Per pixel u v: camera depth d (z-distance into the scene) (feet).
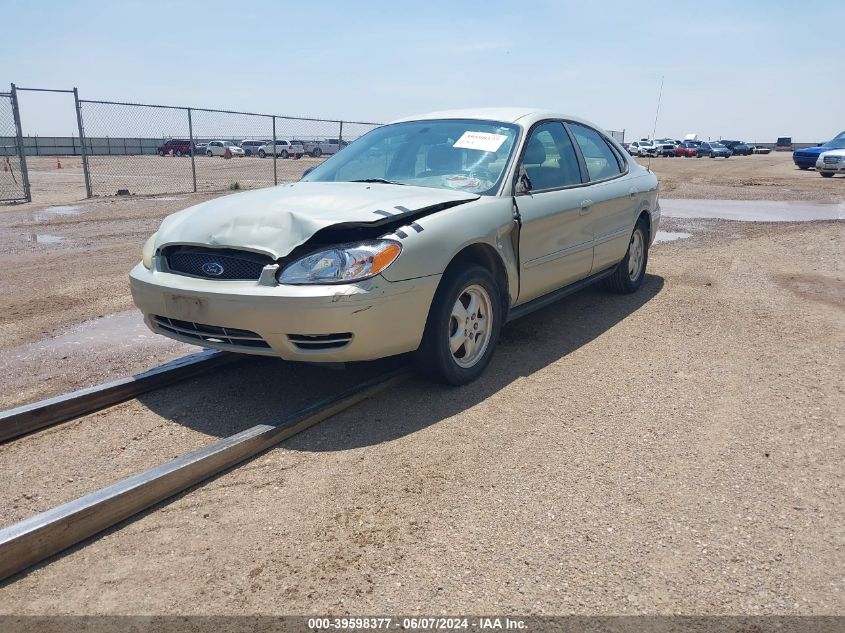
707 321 18.25
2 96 50.06
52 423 12.12
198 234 12.16
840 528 8.88
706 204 50.85
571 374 14.37
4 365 15.34
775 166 116.88
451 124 16.57
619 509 9.30
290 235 11.44
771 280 23.04
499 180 14.48
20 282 23.80
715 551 8.41
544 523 8.98
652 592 7.70
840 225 36.06
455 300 12.84
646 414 12.34
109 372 14.88
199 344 12.42
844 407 12.59
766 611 7.40
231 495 9.71
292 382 14.06
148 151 115.03
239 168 89.10
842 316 18.53
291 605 7.51
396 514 9.20
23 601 7.63
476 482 9.99
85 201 51.80
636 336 17.02
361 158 16.58
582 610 7.42
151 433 11.82
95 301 21.22
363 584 7.83
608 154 19.80
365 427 11.81
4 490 10.02
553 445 11.14
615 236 18.78
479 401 12.91
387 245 11.48
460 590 7.73
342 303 10.94
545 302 16.28
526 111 16.97
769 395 13.19
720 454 10.84
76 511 8.57
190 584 7.88
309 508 9.36
